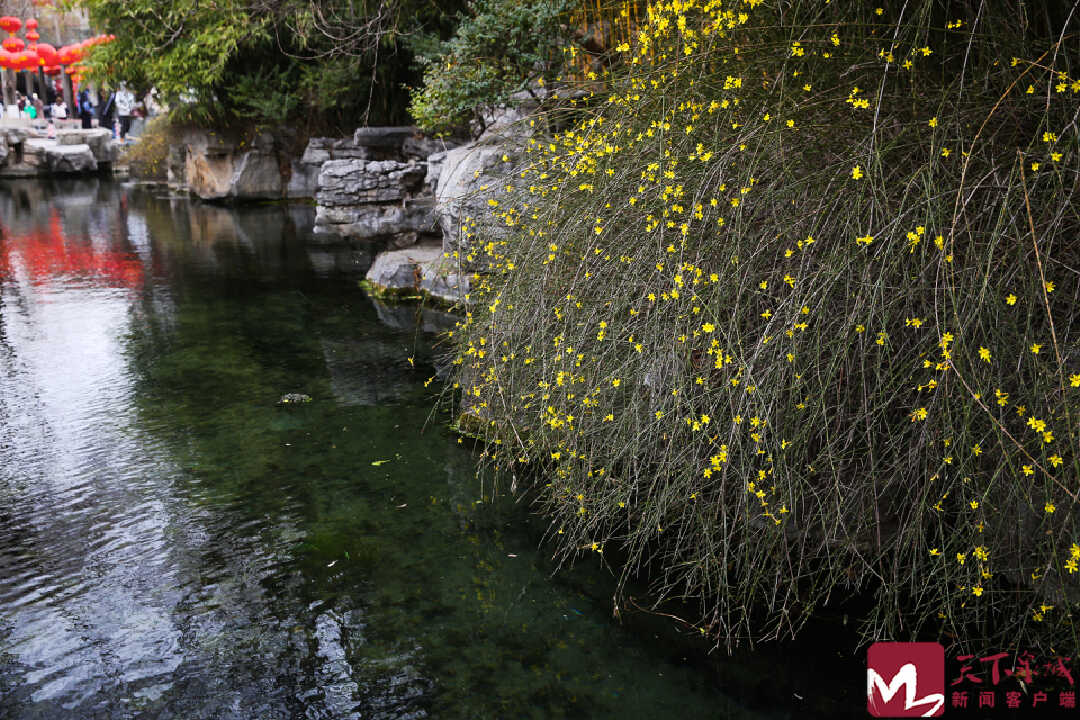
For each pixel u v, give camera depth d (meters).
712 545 2.21
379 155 9.91
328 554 2.83
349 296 6.83
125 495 3.29
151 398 4.46
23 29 25.30
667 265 2.25
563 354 2.54
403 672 2.22
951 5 2.50
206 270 8.05
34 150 18.62
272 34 11.95
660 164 2.31
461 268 3.96
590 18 5.40
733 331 2.13
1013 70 2.15
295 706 2.09
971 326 1.96
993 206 1.90
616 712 2.05
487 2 6.01
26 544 2.91
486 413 3.40
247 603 2.55
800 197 2.21
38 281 7.57
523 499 3.22
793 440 2.00
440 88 6.30
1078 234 2.01
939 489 2.22
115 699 2.12
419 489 3.33
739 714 2.03
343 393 4.50
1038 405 1.85
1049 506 1.73
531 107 5.52
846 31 2.42
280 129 13.45
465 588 2.62
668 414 2.23
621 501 2.42
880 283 1.88
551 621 2.43
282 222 11.41
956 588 2.15
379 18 7.87
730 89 2.34
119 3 10.93
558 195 2.78
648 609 2.48
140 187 16.52
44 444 3.82
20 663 2.26
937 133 2.02
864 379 1.97
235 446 3.79
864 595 2.46
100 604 2.54
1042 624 2.11
